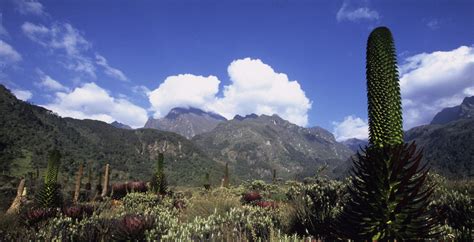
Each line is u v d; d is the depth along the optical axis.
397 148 4.16
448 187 11.02
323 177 10.66
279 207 10.15
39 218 9.63
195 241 6.36
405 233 4.10
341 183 8.63
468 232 5.95
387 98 4.22
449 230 5.89
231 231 6.65
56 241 7.12
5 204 20.55
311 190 9.02
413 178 4.43
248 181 29.75
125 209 12.58
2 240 7.61
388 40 4.33
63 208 10.87
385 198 4.16
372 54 4.38
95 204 13.23
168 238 6.50
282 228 7.30
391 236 4.16
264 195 19.97
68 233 7.78
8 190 37.25
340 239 4.79
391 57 4.31
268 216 8.30
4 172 105.19
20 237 7.53
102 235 7.70
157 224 7.93
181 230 6.86
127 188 21.23
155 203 15.29
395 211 4.05
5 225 9.52
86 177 114.88
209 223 7.29
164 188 21.17
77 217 10.27
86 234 7.70
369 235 4.31
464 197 7.43
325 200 8.07
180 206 14.38
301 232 7.00
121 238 7.51
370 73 4.38
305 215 7.40
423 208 4.12
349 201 4.63
